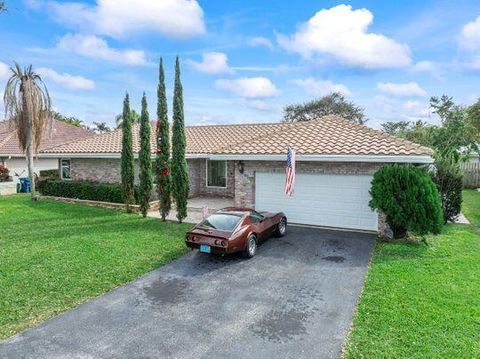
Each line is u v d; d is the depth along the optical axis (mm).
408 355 5438
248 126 25609
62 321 6637
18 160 28766
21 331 6281
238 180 15547
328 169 13906
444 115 36906
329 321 6625
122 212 17344
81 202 19562
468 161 27625
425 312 6750
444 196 15148
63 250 10773
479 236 12758
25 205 18875
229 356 5555
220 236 9750
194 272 9227
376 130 15281
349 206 13703
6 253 10422
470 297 7402
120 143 21750
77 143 23391
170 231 13391
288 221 14836
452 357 5348
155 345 5852
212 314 6938
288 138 15734
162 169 15320
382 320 6512
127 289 8125
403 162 12336
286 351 5676
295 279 8727
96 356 5547
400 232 12273
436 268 9211
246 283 8492
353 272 9156
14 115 19625
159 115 15367
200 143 22688
